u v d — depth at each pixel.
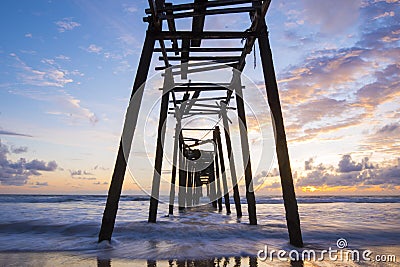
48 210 14.87
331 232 6.24
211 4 5.09
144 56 5.02
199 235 5.58
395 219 10.60
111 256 3.89
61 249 4.33
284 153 4.50
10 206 19.05
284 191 4.52
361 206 23.05
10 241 5.10
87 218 9.53
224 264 3.51
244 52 6.51
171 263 3.55
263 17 5.03
